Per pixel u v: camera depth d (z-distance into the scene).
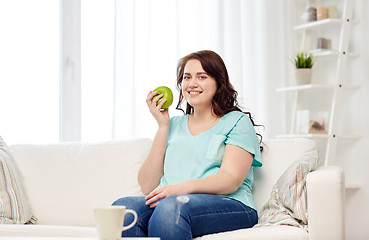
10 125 3.15
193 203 1.73
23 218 2.31
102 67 3.33
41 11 3.25
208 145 2.04
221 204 1.83
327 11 3.46
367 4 3.36
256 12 3.69
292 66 3.69
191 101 2.12
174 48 3.41
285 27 3.72
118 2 3.32
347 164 3.49
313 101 3.76
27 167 2.51
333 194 1.71
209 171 2.01
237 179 1.92
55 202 2.41
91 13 3.34
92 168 2.44
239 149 1.98
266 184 2.15
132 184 2.37
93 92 3.31
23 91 3.18
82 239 1.32
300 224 1.88
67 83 3.28
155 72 3.37
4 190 2.29
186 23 3.46
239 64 3.51
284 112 3.69
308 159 1.98
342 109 3.53
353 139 3.45
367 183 3.35
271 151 2.21
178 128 2.20
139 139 2.49
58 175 2.46
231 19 3.54
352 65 3.45
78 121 3.30
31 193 2.45
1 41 3.15
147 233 1.81
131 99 3.30
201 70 2.11
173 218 1.65
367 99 3.34
